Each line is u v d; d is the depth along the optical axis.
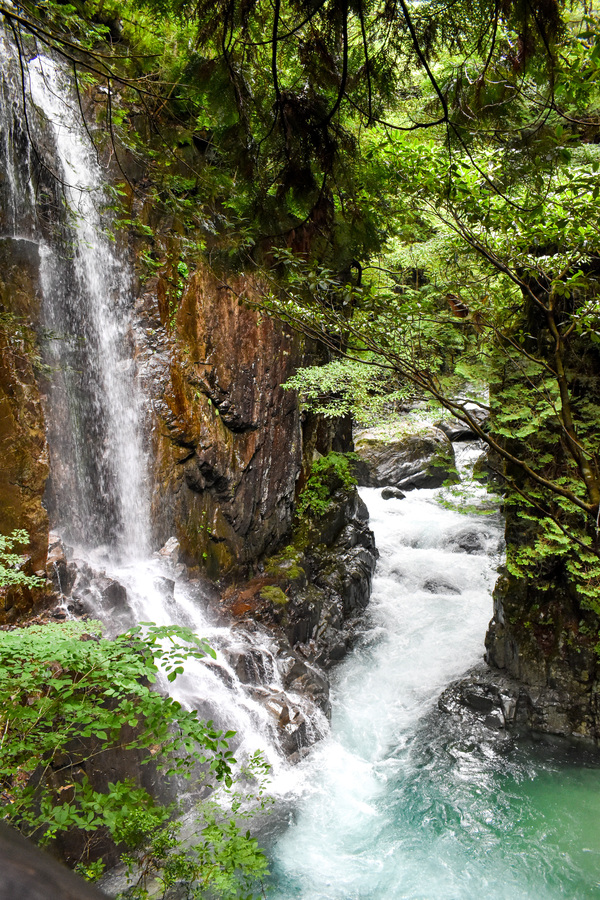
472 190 4.50
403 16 2.11
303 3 2.00
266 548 11.41
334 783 7.67
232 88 2.35
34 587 6.79
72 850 5.23
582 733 8.34
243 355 10.54
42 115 6.80
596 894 6.06
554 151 2.58
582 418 7.45
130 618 7.52
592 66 2.70
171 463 9.57
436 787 7.64
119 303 9.01
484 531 14.15
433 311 4.12
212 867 3.97
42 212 7.91
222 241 3.22
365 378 9.73
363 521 13.75
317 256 2.94
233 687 8.14
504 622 9.23
